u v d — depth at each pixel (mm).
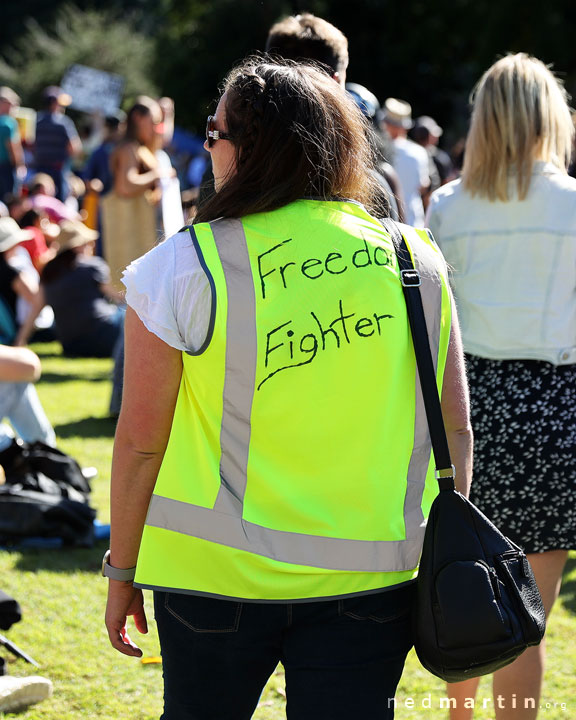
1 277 8789
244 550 1997
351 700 2035
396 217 3594
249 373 1992
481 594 2014
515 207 3203
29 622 4328
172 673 2111
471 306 3262
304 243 2049
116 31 43688
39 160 16422
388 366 2057
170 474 2049
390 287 2086
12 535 5301
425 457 2154
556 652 4223
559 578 3248
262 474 2014
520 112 3168
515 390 3195
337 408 2025
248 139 2088
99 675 3896
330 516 2031
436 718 3668
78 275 10984
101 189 13477
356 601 2053
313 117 2096
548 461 3154
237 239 2031
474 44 30172
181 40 36500
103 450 7238
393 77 33562
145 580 2049
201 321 1993
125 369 2055
